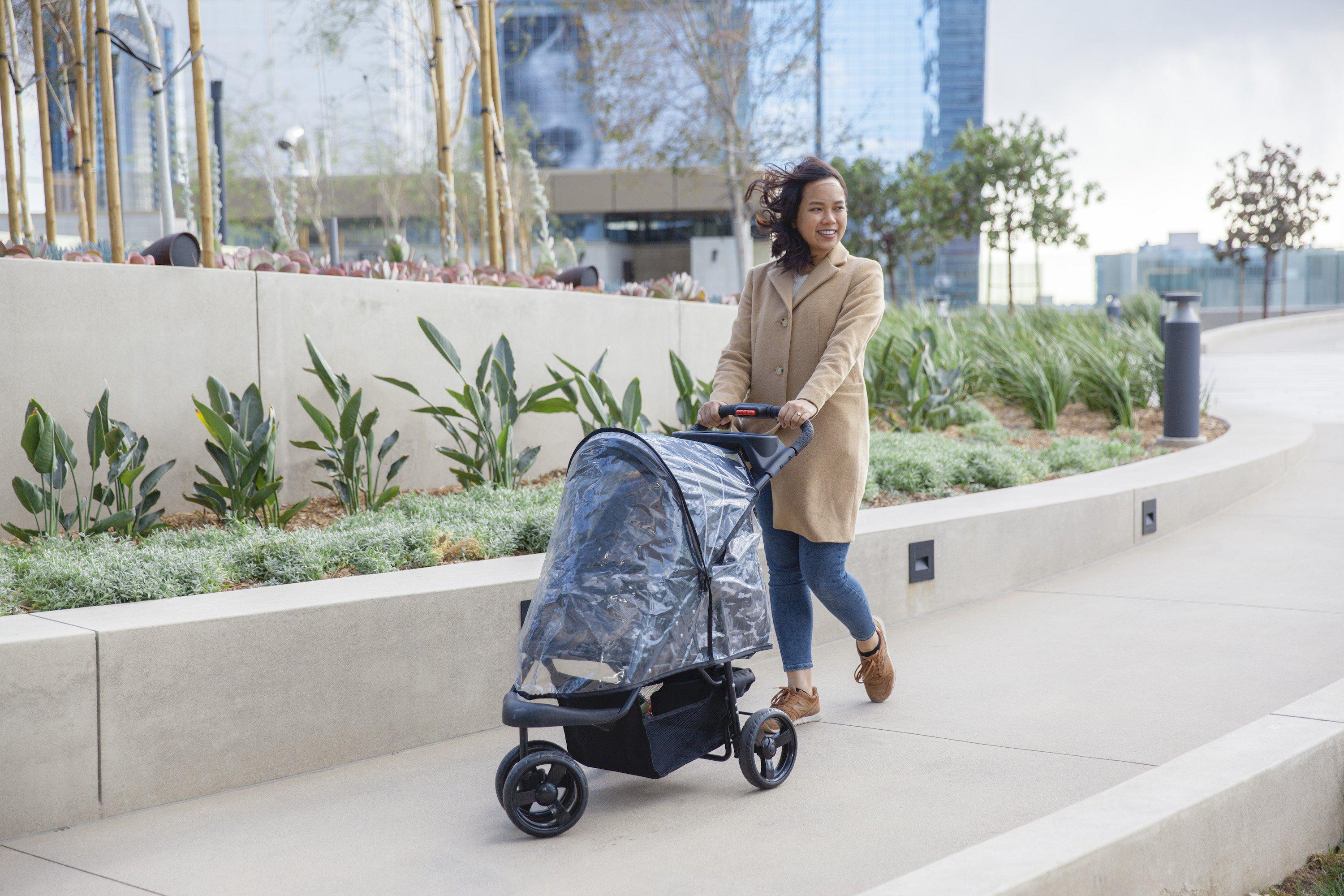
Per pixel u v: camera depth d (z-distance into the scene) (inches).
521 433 243.1
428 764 124.3
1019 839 84.7
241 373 193.2
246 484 168.9
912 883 77.3
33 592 124.7
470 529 166.4
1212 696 136.3
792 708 129.6
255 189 1155.9
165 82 288.8
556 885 91.7
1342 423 421.1
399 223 1369.3
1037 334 431.8
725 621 107.3
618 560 101.7
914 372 325.4
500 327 239.1
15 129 332.8
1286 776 100.9
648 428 251.3
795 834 100.4
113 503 162.6
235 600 123.0
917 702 139.6
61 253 219.0
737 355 134.3
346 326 209.6
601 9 797.2
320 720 122.3
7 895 92.0
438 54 303.7
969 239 1221.7
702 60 788.0
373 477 214.5
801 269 128.5
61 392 170.2
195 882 94.2
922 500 227.1
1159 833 87.8
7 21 297.3
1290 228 1320.1
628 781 117.6
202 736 114.2
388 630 127.0
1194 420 327.3
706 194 1565.0
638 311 276.8
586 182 1582.2
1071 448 286.5
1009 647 164.2
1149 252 1460.4
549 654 99.7
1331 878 100.7
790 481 125.0
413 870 95.6
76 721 106.3
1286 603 181.9
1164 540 239.3
